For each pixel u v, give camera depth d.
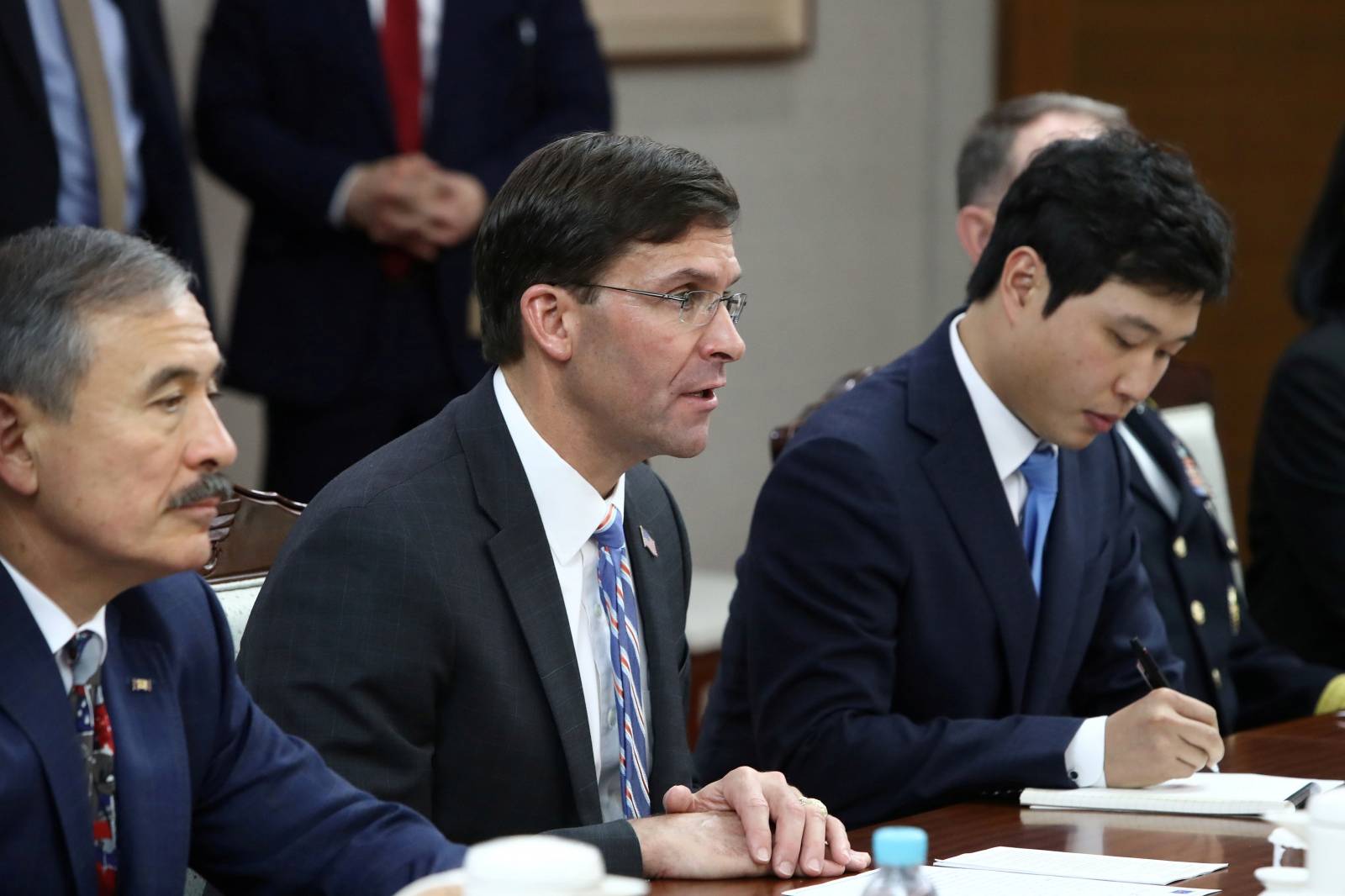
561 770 7.25
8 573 5.79
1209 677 10.87
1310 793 8.04
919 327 21.64
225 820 6.50
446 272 14.23
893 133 21.23
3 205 12.49
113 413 5.57
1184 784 8.18
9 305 5.55
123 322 5.58
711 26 19.59
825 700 8.63
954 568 8.92
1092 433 8.87
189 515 5.75
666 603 7.99
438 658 7.05
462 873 4.43
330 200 14.08
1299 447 13.18
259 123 14.32
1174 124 22.30
